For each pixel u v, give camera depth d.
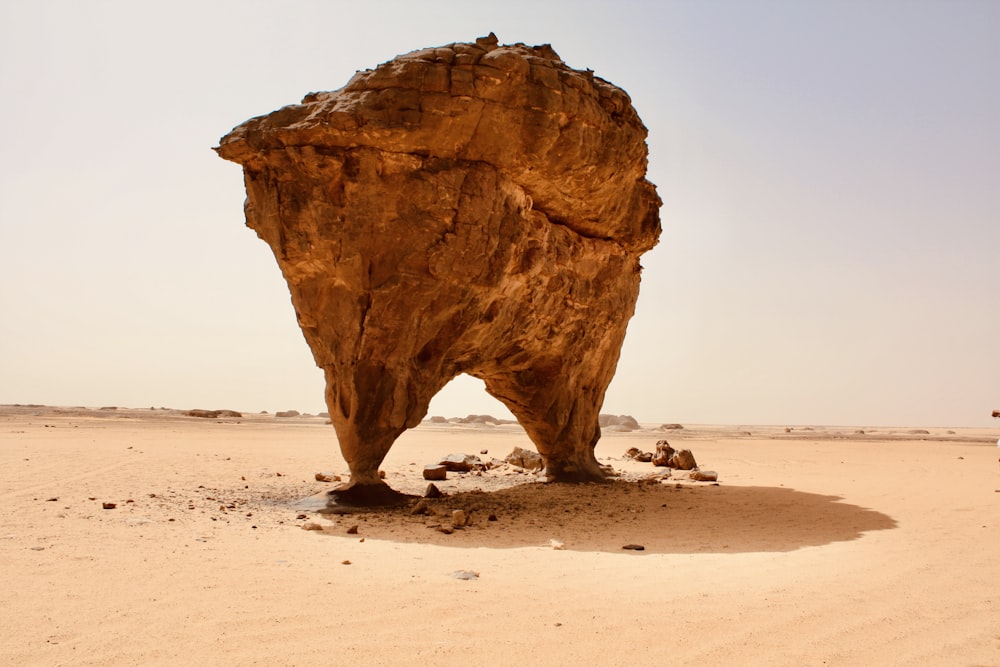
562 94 14.48
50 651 5.30
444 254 13.98
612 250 19.20
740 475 23.31
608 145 15.77
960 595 7.38
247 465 22.27
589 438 20.83
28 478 16.31
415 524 12.14
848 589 7.59
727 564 8.97
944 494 17.25
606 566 8.77
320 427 63.00
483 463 24.09
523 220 15.62
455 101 13.64
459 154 14.21
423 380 14.90
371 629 6.00
